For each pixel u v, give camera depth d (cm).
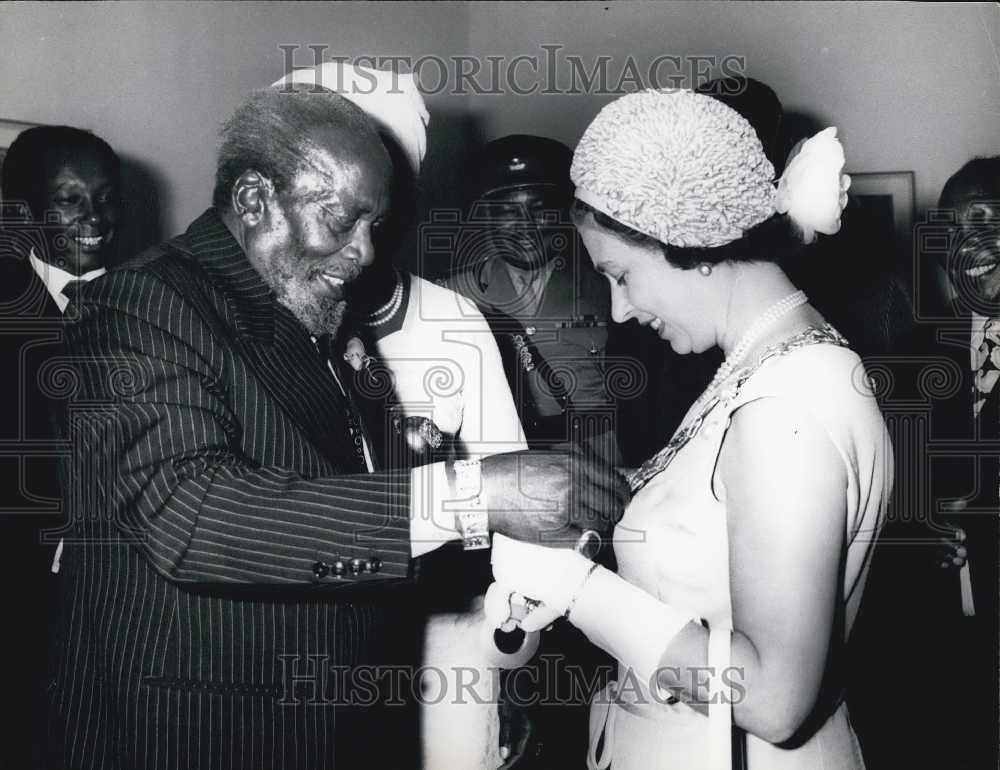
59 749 122
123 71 234
